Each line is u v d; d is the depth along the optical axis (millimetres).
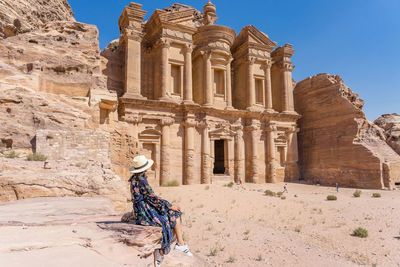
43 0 38875
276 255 12523
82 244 4016
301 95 51719
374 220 19969
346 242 15156
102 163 17047
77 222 5391
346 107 43562
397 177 40469
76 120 19484
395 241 15344
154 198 4195
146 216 4211
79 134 17766
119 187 11188
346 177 42031
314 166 47438
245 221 18984
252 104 43250
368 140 42062
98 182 10820
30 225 4984
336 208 24344
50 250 3672
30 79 20062
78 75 23344
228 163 40719
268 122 44594
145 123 35469
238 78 47156
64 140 17156
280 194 31609
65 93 22078
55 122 18312
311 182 46188
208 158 38375
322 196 32594
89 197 10125
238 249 12977
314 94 49031
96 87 23688
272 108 49656
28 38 24312
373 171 39125
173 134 37219
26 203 8242
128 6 35875
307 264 11727
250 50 44594
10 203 8305
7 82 18938
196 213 20281
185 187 33219
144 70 40031
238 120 42062
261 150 43719
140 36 36500
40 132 16484
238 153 41250
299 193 35188
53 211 7008
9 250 3463
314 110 48719
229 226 17078
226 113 40812
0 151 15141
